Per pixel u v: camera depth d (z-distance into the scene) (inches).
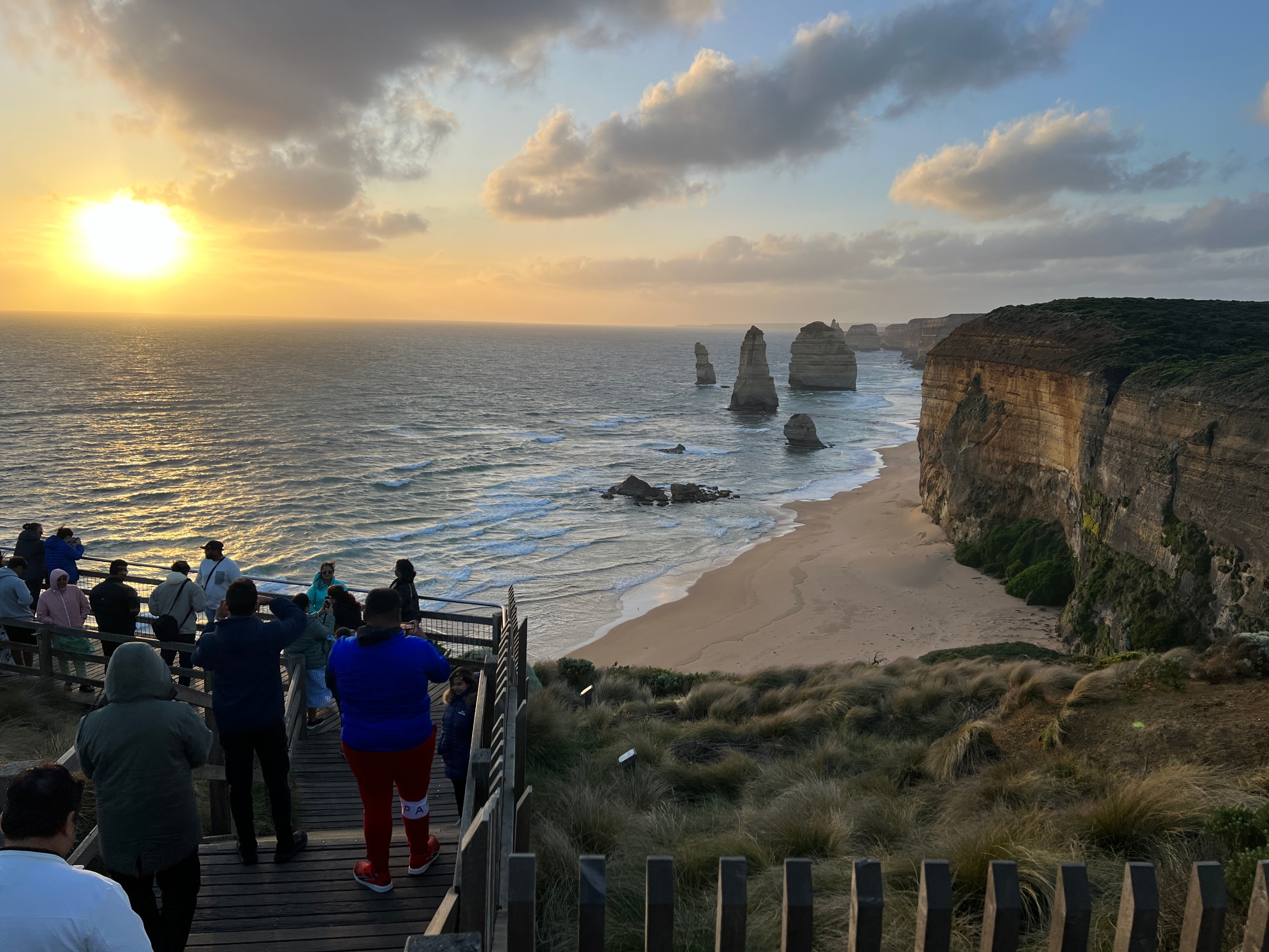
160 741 165.9
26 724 358.6
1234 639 402.0
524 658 380.2
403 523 2365.9
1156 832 236.7
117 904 104.0
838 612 1526.8
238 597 215.3
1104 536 1360.7
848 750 436.8
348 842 244.4
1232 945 167.8
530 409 5674.2
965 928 200.1
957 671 635.5
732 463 3563.0
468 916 138.3
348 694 209.0
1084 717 369.7
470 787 216.8
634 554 2038.6
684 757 456.8
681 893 238.2
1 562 444.1
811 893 109.5
